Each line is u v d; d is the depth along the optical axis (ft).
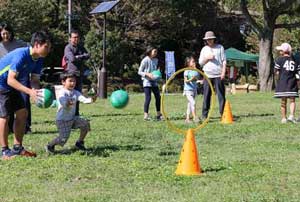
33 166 25.21
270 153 29.09
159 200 19.60
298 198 19.84
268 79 120.88
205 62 45.39
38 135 35.58
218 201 19.45
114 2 88.69
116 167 24.99
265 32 120.98
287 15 132.26
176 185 21.77
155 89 46.60
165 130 38.42
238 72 164.04
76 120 28.96
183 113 52.54
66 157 27.35
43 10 127.34
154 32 149.79
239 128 39.27
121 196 20.13
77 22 143.64
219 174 23.66
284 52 43.57
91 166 25.18
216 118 46.93
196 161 23.94
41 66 28.66
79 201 19.48
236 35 170.30
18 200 19.58
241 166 25.38
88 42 133.08
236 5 124.06
